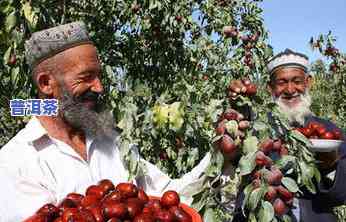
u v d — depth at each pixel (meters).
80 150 2.19
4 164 2.03
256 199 2.07
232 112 2.13
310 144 2.39
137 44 4.99
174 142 3.40
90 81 2.12
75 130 2.18
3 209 1.95
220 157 2.12
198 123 3.11
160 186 2.41
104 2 4.85
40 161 2.08
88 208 1.72
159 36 5.03
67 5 3.90
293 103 3.20
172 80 4.95
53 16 3.43
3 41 3.21
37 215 1.72
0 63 3.57
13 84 3.13
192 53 5.42
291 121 3.17
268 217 2.07
